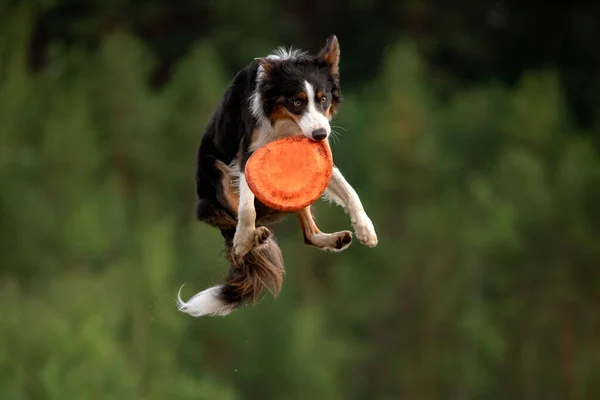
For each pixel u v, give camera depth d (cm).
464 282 3378
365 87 3988
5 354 2206
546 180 3619
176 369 2595
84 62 3666
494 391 3262
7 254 3039
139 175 3534
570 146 3719
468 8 4562
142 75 3672
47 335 2244
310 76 845
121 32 3809
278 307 3006
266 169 823
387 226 3572
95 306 2484
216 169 894
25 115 3444
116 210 3172
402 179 3659
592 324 3359
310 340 2969
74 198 3219
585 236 3431
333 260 3447
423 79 4059
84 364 2216
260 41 4003
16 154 3281
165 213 3441
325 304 3369
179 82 3622
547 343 3322
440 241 3422
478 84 4375
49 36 3991
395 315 3375
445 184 3694
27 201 3130
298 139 832
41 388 2181
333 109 870
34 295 2750
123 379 2248
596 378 3238
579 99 4534
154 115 3575
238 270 897
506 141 3847
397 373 3297
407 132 3675
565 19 4678
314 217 917
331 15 4284
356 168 3703
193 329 2878
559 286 3369
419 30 4347
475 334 3253
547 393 3272
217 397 2591
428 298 3369
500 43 4628
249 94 862
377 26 4294
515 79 4594
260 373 2920
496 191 3531
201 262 2848
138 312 2561
